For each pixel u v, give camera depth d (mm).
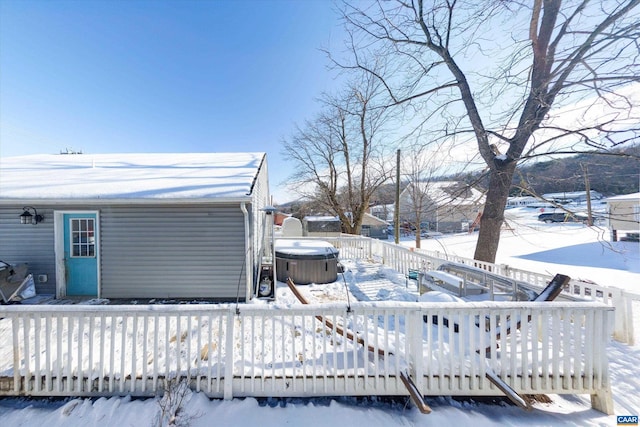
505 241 17797
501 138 5500
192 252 5547
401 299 5656
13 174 6309
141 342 3592
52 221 5492
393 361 2885
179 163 7715
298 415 2480
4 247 5480
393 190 19000
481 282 4375
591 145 4477
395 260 8641
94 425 2318
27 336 2605
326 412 2521
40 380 2609
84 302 5277
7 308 2574
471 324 2697
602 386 2605
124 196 4977
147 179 5965
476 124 5852
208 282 5578
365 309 2682
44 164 7473
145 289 5535
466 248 15258
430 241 18969
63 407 2475
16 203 4855
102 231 5488
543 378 2658
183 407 2441
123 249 5504
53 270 5531
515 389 2643
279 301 5539
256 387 2666
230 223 5574
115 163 7664
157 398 2541
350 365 2869
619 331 3928
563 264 10328
